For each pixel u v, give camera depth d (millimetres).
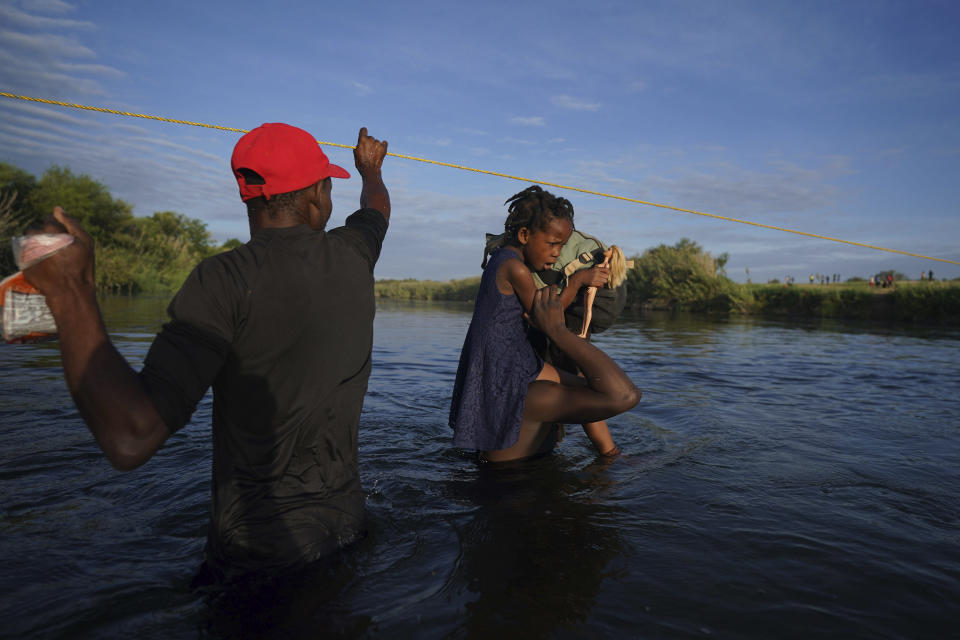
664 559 1533
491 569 1448
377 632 1144
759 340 9688
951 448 2787
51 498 1882
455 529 1701
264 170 1303
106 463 2246
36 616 1170
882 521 1842
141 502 1859
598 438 2611
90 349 911
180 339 1088
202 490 1972
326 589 1297
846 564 1523
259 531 1320
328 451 1412
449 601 1280
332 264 1363
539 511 1873
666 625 1211
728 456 2609
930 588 1401
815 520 1838
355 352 1414
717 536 1694
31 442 2502
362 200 1882
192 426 2900
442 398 3924
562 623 1206
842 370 5855
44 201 26859
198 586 1299
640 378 5066
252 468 1315
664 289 25281
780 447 2781
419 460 2469
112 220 30719
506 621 1205
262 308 1212
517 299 2482
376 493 1998
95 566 1403
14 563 1413
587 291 2732
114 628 1133
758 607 1296
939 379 5250
